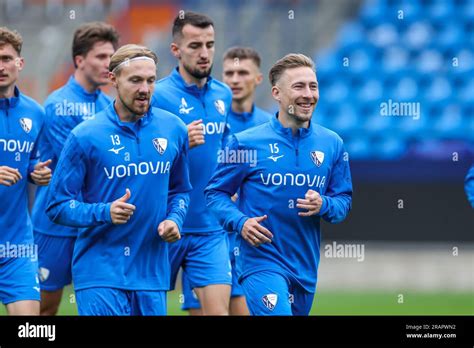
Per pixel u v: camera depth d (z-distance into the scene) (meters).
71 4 69.31
